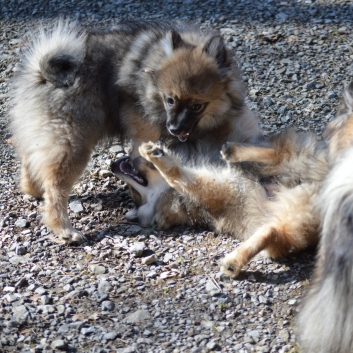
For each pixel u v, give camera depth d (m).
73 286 1.82
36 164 1.99
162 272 1.86
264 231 1.86
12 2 2.92
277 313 1.75
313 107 2.31
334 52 2.51
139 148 1.95
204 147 2.08
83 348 1.69
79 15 2.79
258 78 2.43
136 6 2.83
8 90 2.43
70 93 1.98
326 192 1.62
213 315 1.76
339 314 1.58
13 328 1.71
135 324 1.74
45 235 1.96
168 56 2.03
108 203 2.08
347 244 1.57
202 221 2.00
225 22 2.68
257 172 1.99
